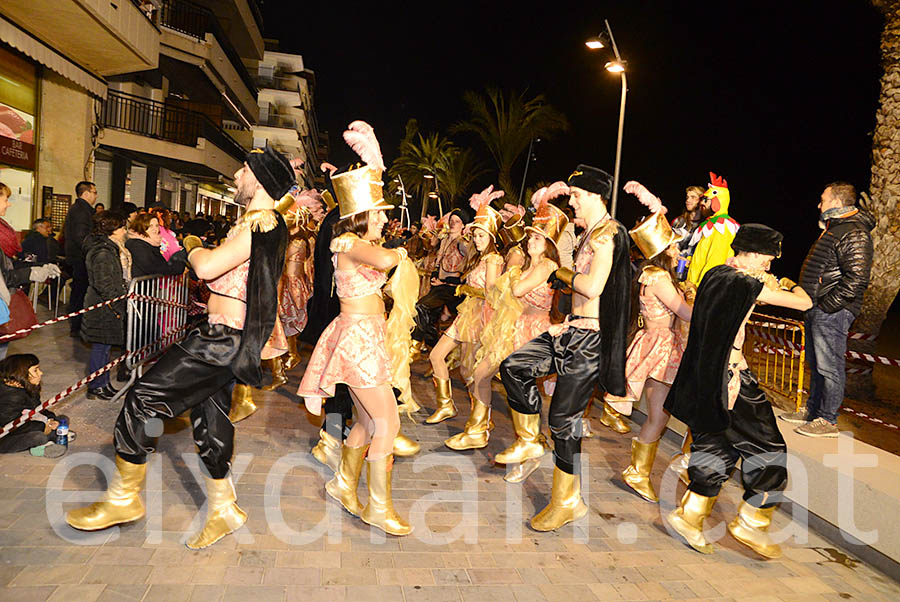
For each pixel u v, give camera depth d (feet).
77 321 28.14
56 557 10.93
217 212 117.70
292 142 172.04
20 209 38.09
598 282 13.26
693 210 22.36
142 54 41.81
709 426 12.77
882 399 28.37
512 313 17.07
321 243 14.99
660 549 13.30
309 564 11.48
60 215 41.78
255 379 11.62
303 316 25.00
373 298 12.82
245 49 125.80
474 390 18.20
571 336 13.92
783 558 13.37
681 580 12.10
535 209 16.71
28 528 11.78
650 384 15.72
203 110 81.76
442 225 34.06
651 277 14.33
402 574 11.43
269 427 18.84
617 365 13.73
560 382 13.79
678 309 14.37
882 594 12.11
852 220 16.97
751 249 12.55
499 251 20.45
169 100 77.66
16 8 33.24
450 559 12.13
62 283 35.86
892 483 13.48
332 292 14.75
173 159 65.67
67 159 42.68
